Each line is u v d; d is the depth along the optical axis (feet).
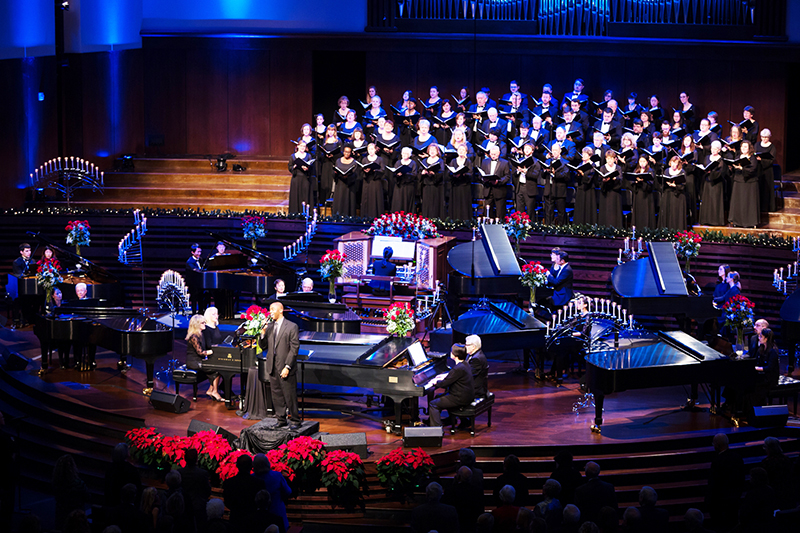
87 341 46.26
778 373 41.50
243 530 28.27
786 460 32.63
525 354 50.21
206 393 45.01
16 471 35.83
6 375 47.60
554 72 79.51
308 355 39.96
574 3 77.51
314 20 80.89
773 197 64.64
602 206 62.59
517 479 32.55
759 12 75.92
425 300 54.95
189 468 32.55
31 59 72.79
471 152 65.16
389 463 35.35
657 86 78.54
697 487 37.11
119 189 73.56
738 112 77.66
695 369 39.88
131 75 82.23
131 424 40.98
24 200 72.13
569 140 67.05
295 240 63.16
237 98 82.48
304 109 82.12
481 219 62.44
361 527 35.27
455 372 38.58
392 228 58.29
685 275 54.44
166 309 57.88
